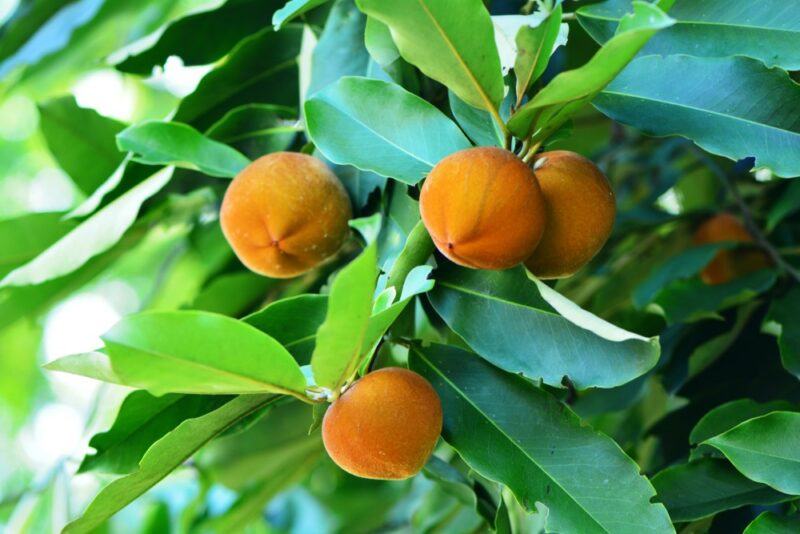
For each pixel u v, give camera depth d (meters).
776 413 0.83
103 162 1.10
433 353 0.86
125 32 1.16
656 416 1.13
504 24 0.88
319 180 0.90
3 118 1.70
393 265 0.85
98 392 1.10
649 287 1.07
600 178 0.83
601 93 0.88
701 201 1.31
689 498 0.86
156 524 1.30
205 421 0.83
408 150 0.87
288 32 1.04
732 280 1.05
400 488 1.26
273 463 1.16
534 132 0.82
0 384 1.40
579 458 0.82
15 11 1.16
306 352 0.87
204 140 0.95
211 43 1.07
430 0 0.77
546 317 0.83
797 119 0.85
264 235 0.89
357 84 0.89
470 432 0.84
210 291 1.09
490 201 0.78
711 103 0.86
